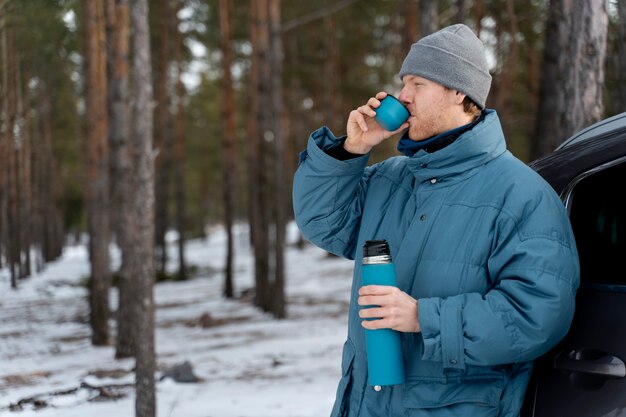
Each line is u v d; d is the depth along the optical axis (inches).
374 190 78.9
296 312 571.5
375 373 66.8
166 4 969.5
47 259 1514.5
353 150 75.8
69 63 941.8
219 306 682.2
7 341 523.5
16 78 753.0
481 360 62.5
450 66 68.7
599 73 152.9
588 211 79.0
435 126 70.7
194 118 1825.8
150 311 194.1
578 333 69.9
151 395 190.7
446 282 67.2
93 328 488.1
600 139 82.0
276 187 546.3
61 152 1648.6
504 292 63.6
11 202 1059.9
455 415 65.9
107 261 496.1
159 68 1090.7
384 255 67.0
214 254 1587.1
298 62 1079.0
